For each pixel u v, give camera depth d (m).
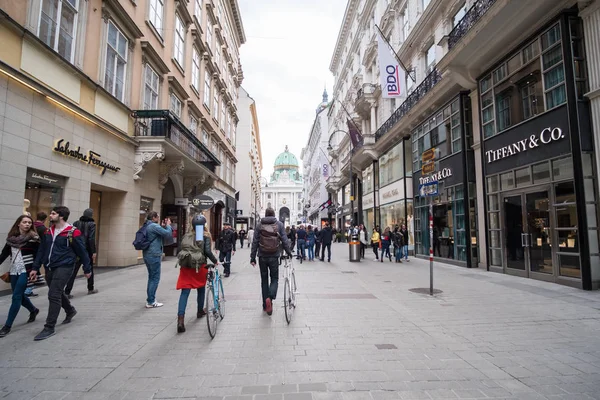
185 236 5.40
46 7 8.66
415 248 18.28
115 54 11.98
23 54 7.77
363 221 29.94
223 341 4.76
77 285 8.96
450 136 14.52
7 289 7.50
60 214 5.16
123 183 12.32
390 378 3.62
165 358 4.16
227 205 32.66
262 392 3.32
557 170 8.92
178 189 18.20
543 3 8.82
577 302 7.00
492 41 10.80
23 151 7.76
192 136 16.36
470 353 4.33
